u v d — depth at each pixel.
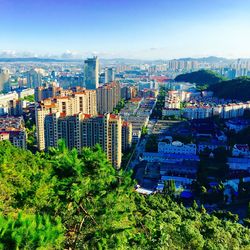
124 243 28.28
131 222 37.88
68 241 27.88
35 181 35.62
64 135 141.12
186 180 128.50
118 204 30.28
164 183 118.38
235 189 122.50
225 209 112.19
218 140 180.75
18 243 18.08
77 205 29.08
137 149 171.12
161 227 35.78
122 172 30.52
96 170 28.52
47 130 143.25
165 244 35.19
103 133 133.62
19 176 50.78
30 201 32.81
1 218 19.33
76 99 195.75
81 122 136.75
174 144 160.12
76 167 26.84
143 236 30.92
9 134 149.25
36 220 21.23
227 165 143.62
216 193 115.62
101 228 28.42
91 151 29.19
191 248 47.31
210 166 143.00
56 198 29.64
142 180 132.38
